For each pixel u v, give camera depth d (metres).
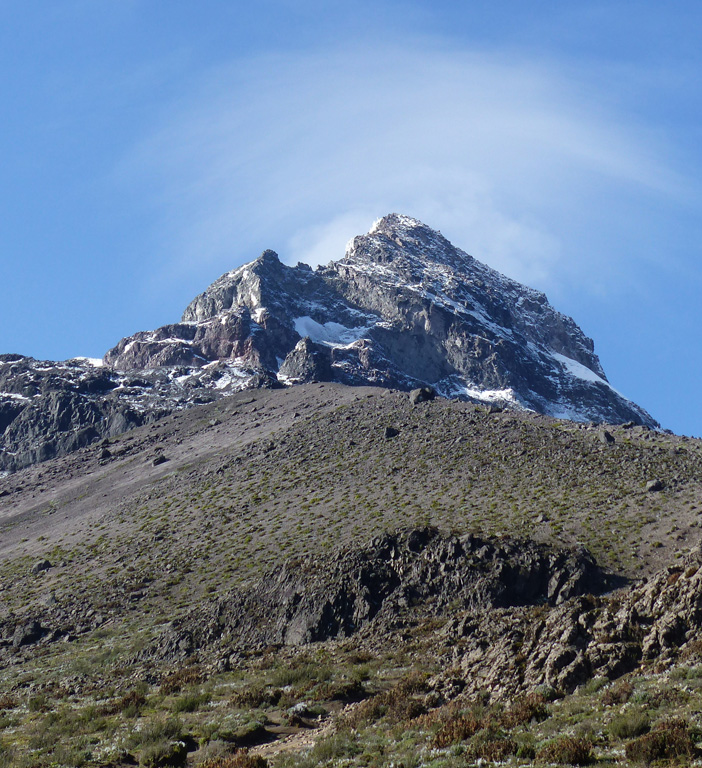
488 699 38.22
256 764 33.94
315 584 70.56
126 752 38.81
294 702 46.19
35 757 39.34
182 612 81.19
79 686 61.88
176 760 37.41
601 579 70.75
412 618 65.75
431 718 36.91
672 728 28.14
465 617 60.59
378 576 70.81
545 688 36.66
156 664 66.50
